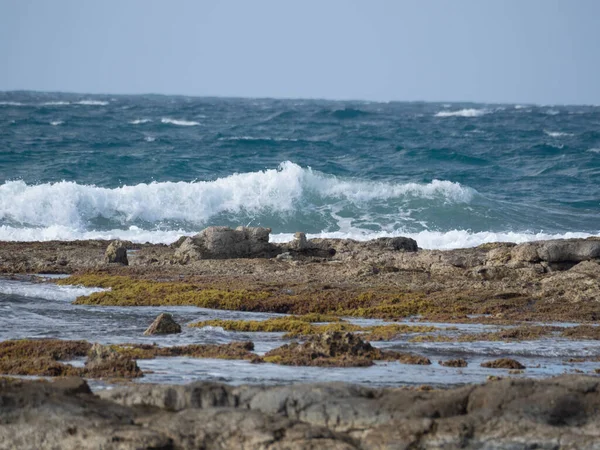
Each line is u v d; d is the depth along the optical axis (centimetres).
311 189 18350
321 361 6112
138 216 16775
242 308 8756
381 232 16638
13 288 9538
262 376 5594
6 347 6378
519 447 3734
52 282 10044
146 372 5669
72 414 3853
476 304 8888
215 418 3847
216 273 10819
